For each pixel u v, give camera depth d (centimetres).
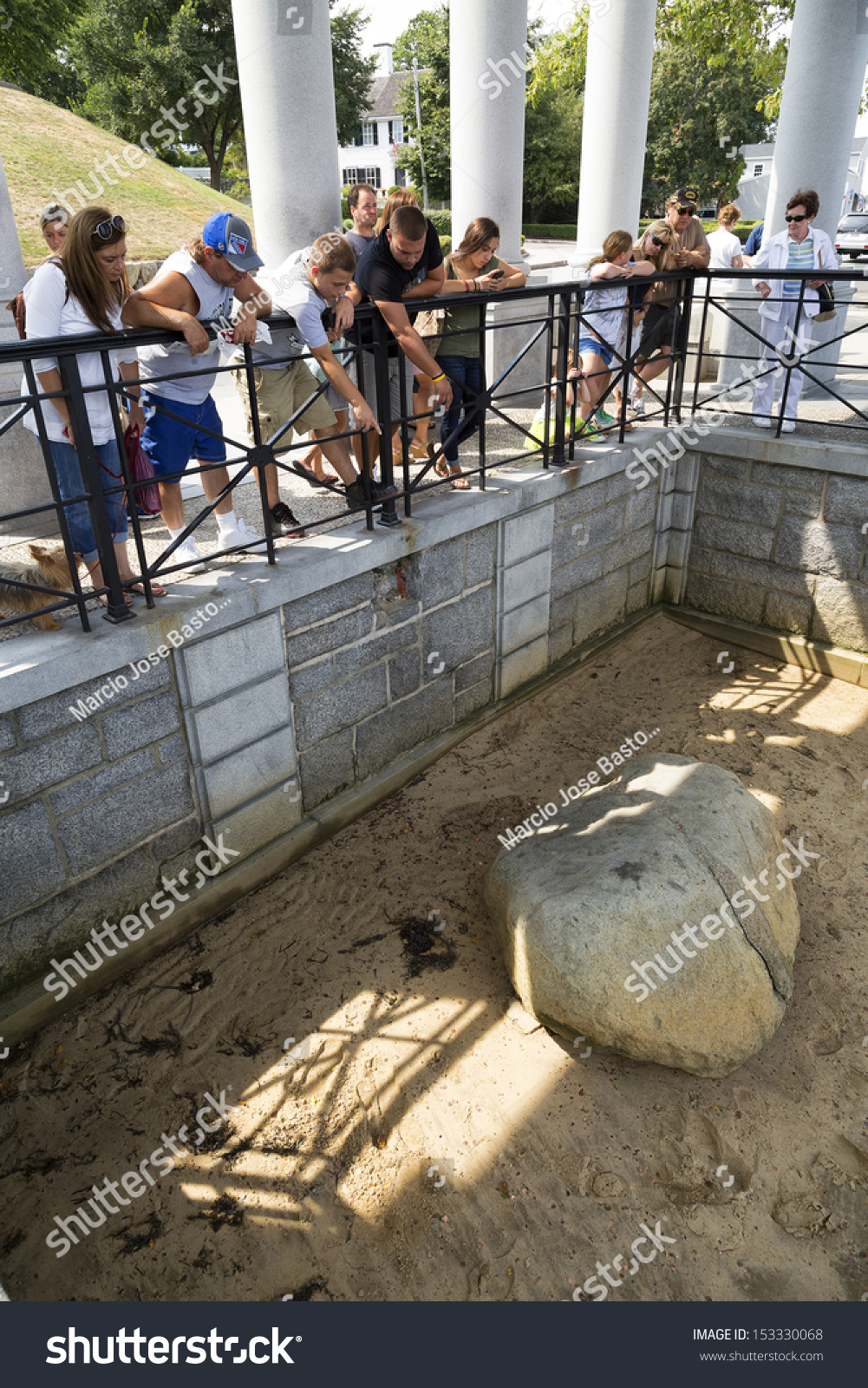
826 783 554
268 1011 398
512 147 712
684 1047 371
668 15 1309
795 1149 357
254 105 506
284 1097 363
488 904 436
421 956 430
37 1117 351
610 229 838
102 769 374
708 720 615
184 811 416
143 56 2720
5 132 1248
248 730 428
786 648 683
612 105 788
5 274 507
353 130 3553
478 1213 330
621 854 403
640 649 703
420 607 507
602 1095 373
